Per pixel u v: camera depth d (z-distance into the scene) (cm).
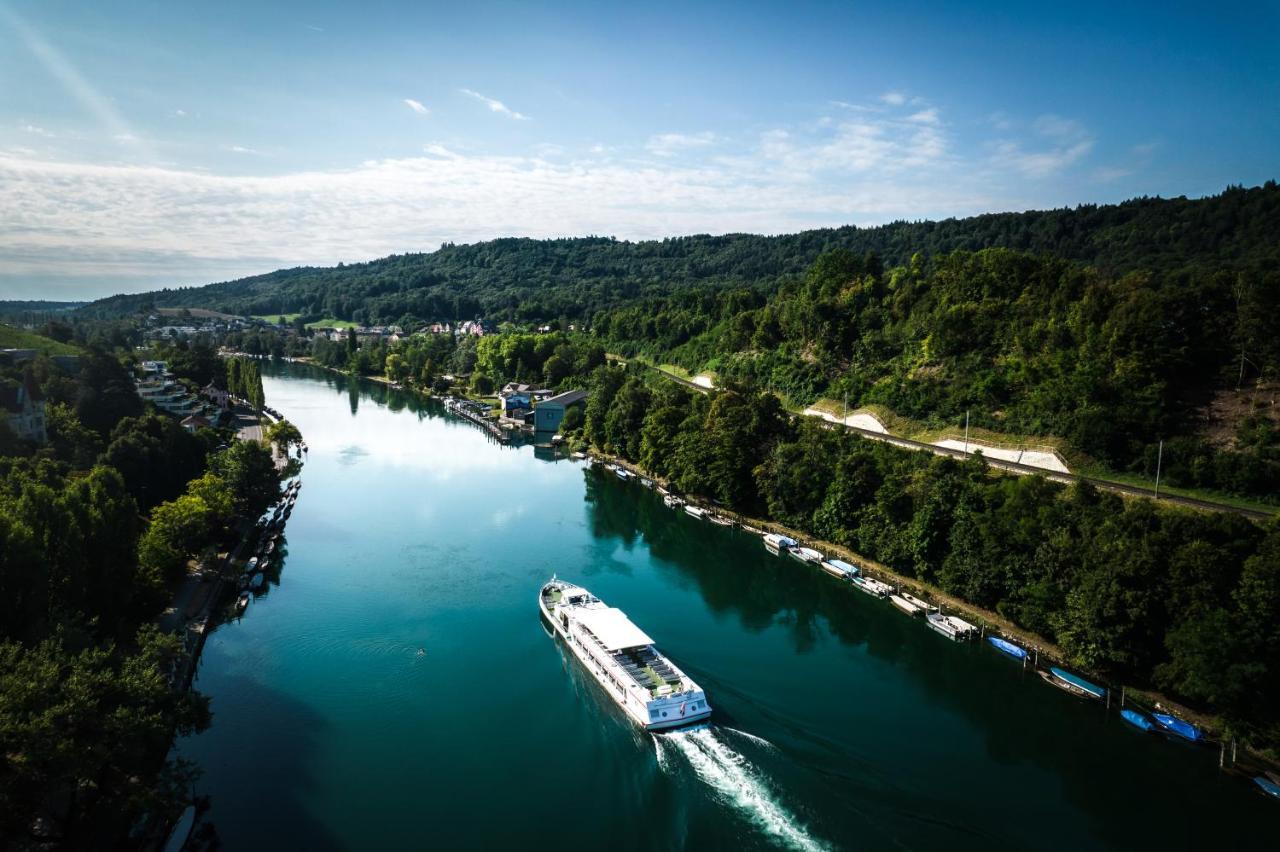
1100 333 14050
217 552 12512
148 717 5900
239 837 6391
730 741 7631
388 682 8931
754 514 15500
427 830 6519
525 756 7569
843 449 14162
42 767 5106
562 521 15350
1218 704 7594
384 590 11594
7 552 6838
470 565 12719
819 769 7244
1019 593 10000
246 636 10012
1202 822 6806
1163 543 8681
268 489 15862
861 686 9000
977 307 16975
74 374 18138
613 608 10006
